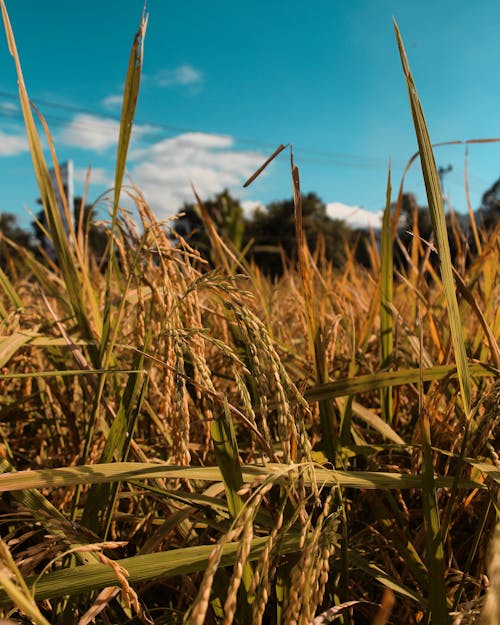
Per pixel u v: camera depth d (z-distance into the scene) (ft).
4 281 5.90
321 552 2.51
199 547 2.90
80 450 5.40
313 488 2.80
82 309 5.15
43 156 4.87
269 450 3.23
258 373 3.14
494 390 3.44
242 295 3.48
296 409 3.19
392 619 4.00
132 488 4.96
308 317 4.66
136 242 4.85
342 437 5.02
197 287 3.59
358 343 6.95
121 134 4.29
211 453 5.09
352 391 4.60
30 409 6.53
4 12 4.26
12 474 2.93
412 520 4.95
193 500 3.67
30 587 2.63
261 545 2.92
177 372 3.29
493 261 6.60
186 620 2.92
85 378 5.32
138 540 4.90
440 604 3.07
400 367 7.11
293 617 2.39
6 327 5.30
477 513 4.91
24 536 3.25
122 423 4.08
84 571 2.73
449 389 5.56
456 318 3.59
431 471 3.27
